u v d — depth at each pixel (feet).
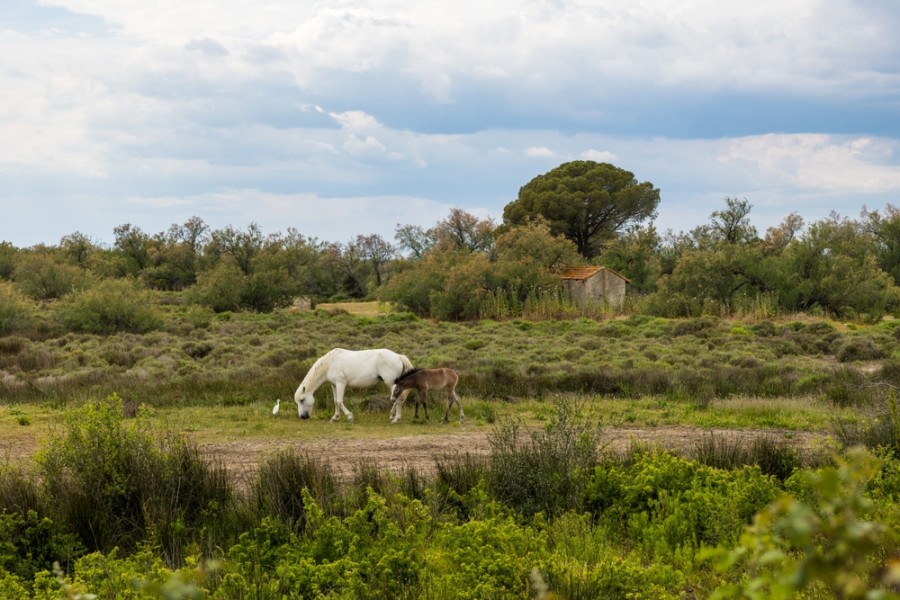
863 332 114.52
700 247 205.57
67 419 32.32
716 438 46.73
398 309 163.94
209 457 42.45
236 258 191.01
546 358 92.84
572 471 31.68
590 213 256.93
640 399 63.77
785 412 56.75
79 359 92.38
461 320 155.53
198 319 138.31
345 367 54.90
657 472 31.17
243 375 78.13
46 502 28.71
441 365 86.48
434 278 163.02
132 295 124.98
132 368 86.58
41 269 175.73
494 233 260.42
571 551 24.94
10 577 21.70
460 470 33.83
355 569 21.67
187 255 226.58
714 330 118.73
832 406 59.52
